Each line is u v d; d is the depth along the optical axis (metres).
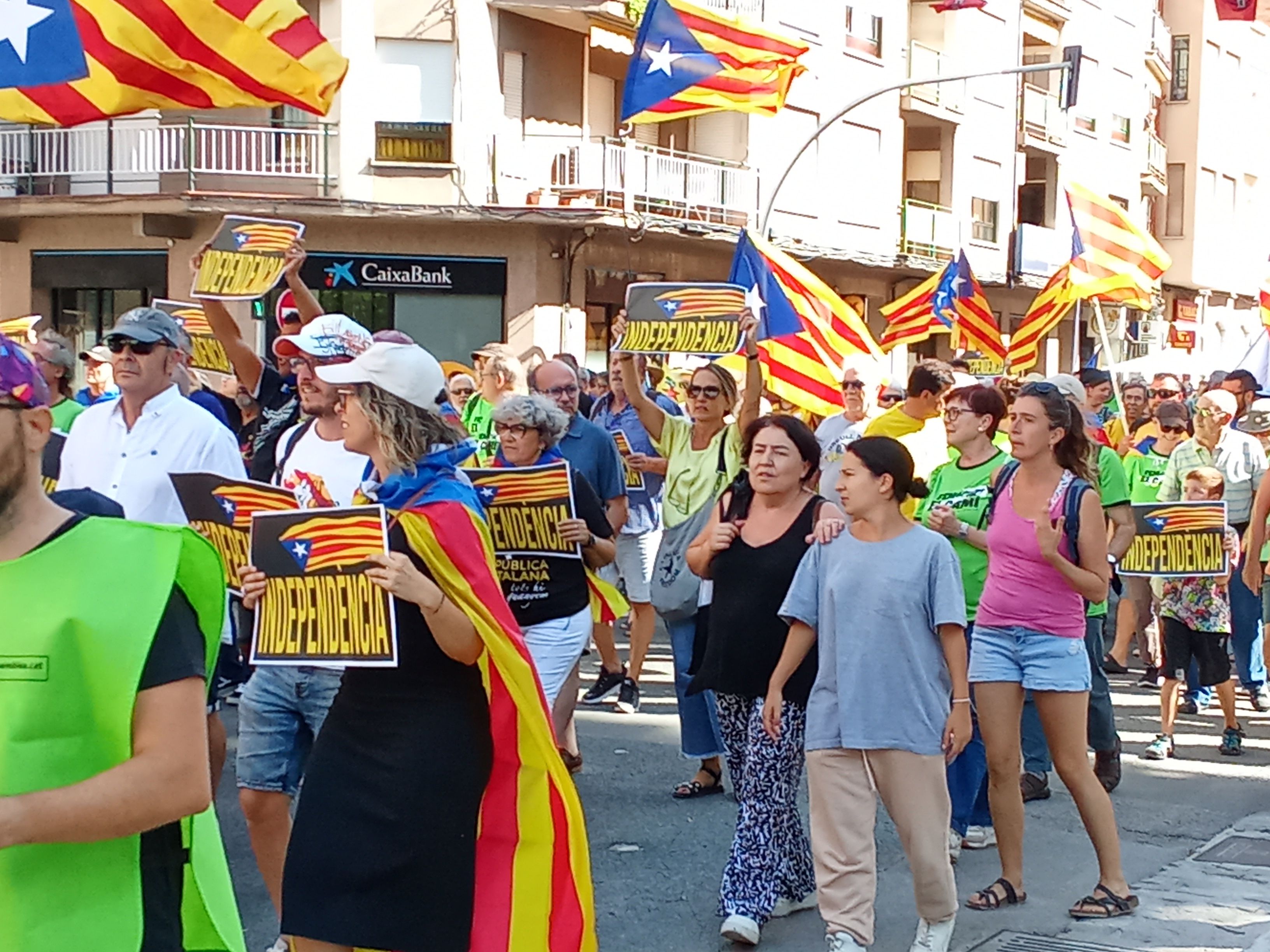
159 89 6.93
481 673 4.16
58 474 6.27
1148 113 47.25
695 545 6.26
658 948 5.83
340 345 4.45
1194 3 50.50
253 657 3.96
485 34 24.56
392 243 24.56
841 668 5.46
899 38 33.69
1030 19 40.00
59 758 2.62
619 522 8.49
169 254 24.30
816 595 5.68
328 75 6.98
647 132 28.19
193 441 5.80
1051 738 6.18
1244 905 6.38
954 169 36.56
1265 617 10.11
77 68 6.89
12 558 2.65
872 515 5.53
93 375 10.43
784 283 10.30
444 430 4.19
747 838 5.93
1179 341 50.66
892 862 7.06
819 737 5.51
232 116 24.42
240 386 8.41
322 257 24.41
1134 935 5.98
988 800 6.79
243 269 7.36
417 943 4.04
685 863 6.91
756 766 5.92
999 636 6.19
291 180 24.12
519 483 6.50
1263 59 55.56
